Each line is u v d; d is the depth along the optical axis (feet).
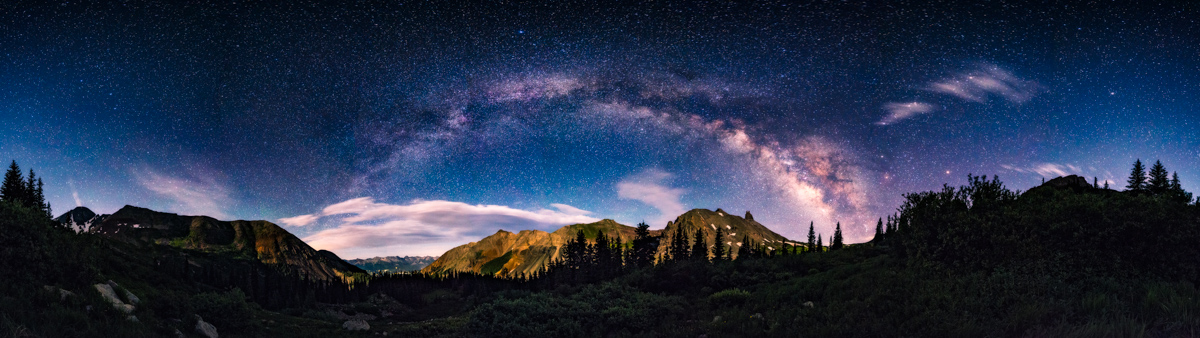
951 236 60.18
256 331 76.43
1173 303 33.45
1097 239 47.55
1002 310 41.47
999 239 54.44
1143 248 46.21
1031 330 35.29
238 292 76.23
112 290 60.75
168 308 64.28
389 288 419.95
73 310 46.11
